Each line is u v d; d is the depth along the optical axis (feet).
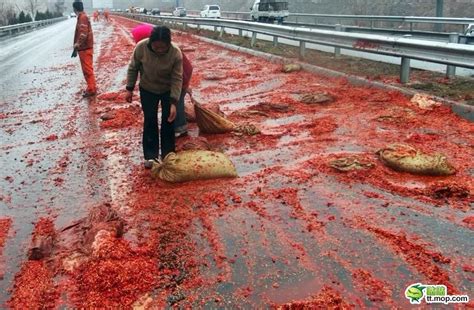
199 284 11.28
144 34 21.74
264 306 10.41
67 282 11.55
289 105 27.89
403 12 142.61
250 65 44.86
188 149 19.74
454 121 22.68
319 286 11.02
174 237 13.50
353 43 35.04
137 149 21.72
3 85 43.62
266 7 112.98
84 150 22.08
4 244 13.76
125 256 12.32
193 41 72.54
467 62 24.67
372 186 16.25
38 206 16.30
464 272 11.32
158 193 16.56
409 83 29.58
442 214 14.11
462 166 17.46
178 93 18.15
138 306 10.56
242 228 13.85
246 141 21.86
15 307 10.73
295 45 57.26
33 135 25.21
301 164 18.58
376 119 23.68
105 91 36.68
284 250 12.60
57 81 43.98
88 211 15.60
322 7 169.99
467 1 128.06
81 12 33.68
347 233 13.30
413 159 17.20
